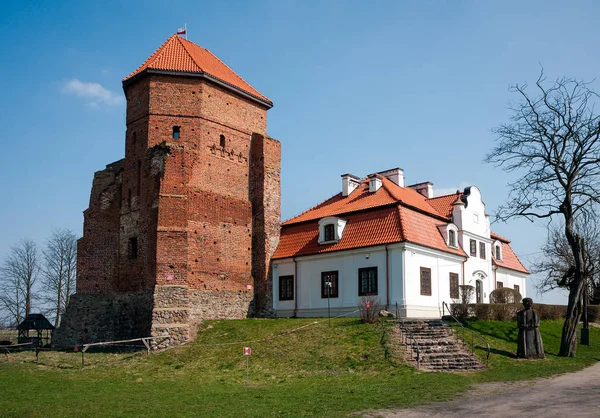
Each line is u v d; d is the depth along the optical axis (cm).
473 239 4175
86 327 3700
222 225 3772
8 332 6956
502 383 2073
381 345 2598
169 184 3431
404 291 3319
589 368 2534
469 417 1489
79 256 3831
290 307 3900
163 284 3281
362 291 3528
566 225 3138
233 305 3756
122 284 3666
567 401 1692
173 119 3700
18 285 6400
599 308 4497
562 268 5244
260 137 4094
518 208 3347
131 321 3519
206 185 3712
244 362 2650
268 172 4091
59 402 1820
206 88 3816
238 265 3853
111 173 3931
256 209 4038
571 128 3152
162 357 2912
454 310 3244
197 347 2995
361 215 3766
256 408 1675
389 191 3888
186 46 4169
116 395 1964
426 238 3612
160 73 3719
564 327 2956
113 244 3809
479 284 4225
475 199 4269
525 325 2727
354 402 1739
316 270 3803
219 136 3869
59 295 6338
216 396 1916
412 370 2284
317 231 3956
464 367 2377
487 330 3045
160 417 1559
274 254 4050
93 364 2830
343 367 2417
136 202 3669
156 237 3334
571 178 3155
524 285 5178
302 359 2577
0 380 2338
